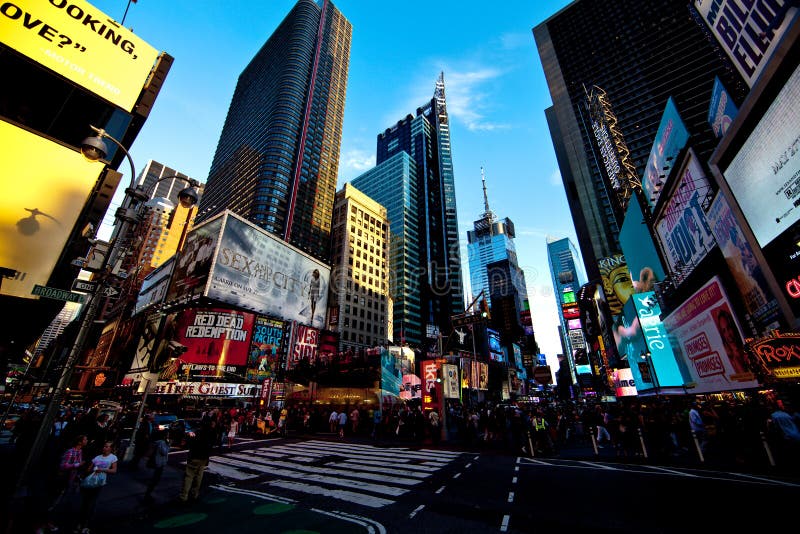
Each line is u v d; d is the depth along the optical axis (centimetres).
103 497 851
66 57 1212
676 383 2750
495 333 8500
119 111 1345
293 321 5912
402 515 720
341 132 13025
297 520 691
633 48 8481
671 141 2573
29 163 1070
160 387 4078
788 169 1168
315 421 2577
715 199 1823
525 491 895
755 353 1371
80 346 706
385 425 2367
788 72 1123
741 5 1798
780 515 652
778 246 1280
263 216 9350
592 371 7769
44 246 1060
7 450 1340
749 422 1213
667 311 2780
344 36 14900
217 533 625
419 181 15488
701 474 1020
